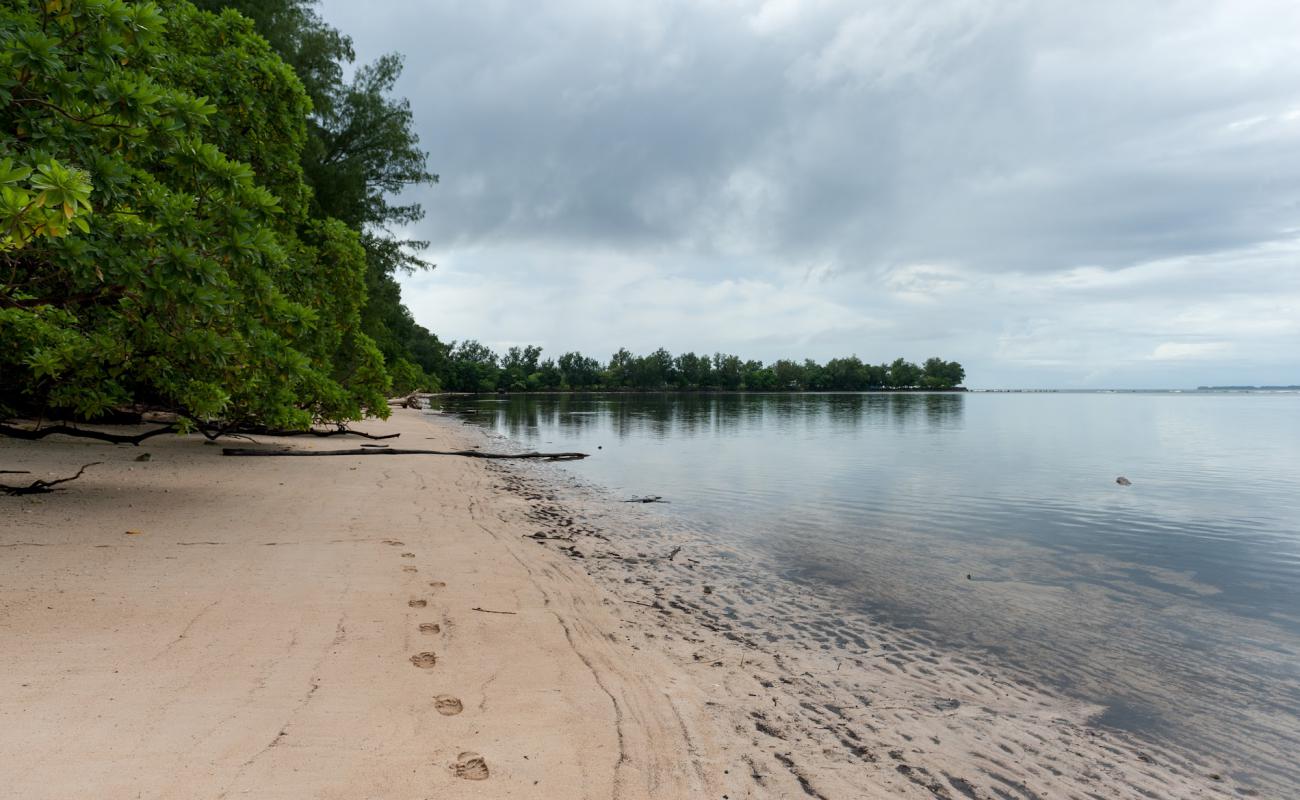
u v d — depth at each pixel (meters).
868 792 3.77
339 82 27.44
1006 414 76.25
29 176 4.75
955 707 5.18
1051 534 12.05
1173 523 13.25
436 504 11.96
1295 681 5.86
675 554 9.99
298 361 11.77
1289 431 47.06
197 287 8.10
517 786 3.22
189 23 14.67
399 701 3.98
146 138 8.10
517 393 174.62
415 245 31.62
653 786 3.45
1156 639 6.83
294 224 17.84
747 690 5.13
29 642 4.20
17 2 7.82
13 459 12.57
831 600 7.92
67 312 10.65
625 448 28.61
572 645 5.47
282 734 3.41
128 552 6.62
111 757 3.01
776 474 19.98
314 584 6.15
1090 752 4.57
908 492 16.72
